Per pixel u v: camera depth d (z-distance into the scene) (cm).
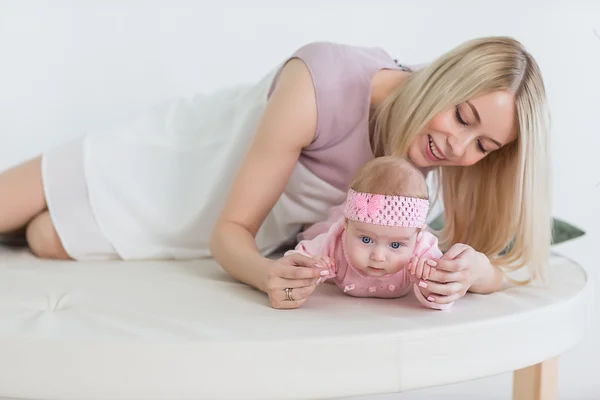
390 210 105
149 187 151
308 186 145
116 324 98
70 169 147
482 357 102
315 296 118
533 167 130
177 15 196
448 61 127
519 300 116
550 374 134
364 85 136
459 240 147
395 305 112
